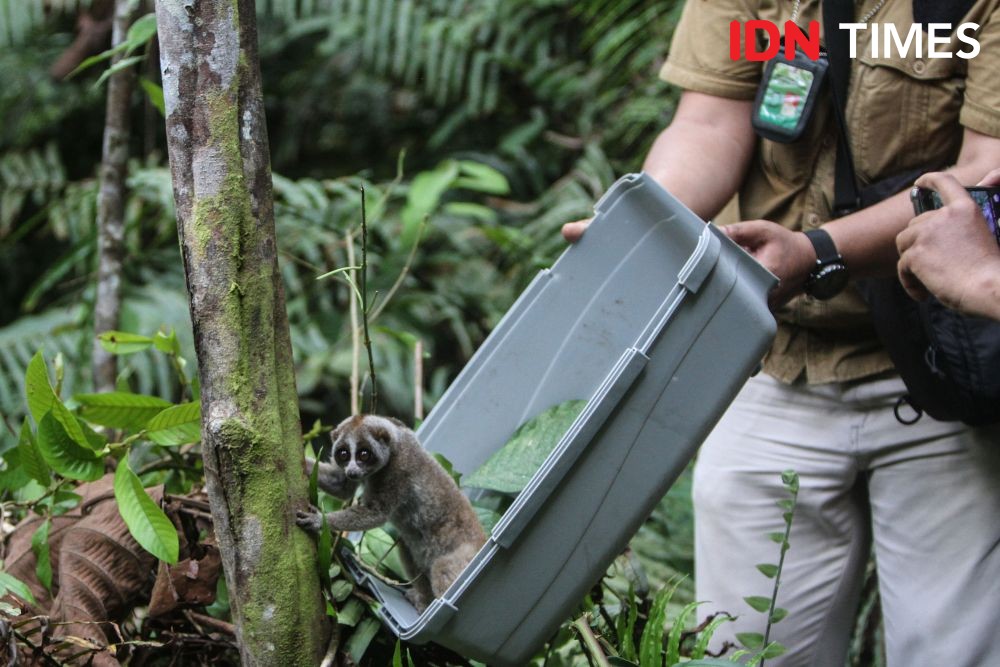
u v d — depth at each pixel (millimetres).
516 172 6523
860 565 2770
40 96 6773
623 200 2334
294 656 1779
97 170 6598
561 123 6664
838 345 2580
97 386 3324
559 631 2166
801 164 2578
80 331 4711
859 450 2609
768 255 2201
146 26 2605
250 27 1797
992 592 2480
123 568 2082
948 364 2293
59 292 6609
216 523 1780
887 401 2555
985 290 1854
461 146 6766
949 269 1916
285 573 1771
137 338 2463
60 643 1910
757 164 2715
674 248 2285
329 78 7062
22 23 6035
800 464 2658
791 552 2691
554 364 2352
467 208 4926
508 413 2340
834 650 2756
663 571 3748
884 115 2396
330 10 6449
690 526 3998
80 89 6824
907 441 2541
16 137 6734
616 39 5777
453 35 6246
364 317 2115
